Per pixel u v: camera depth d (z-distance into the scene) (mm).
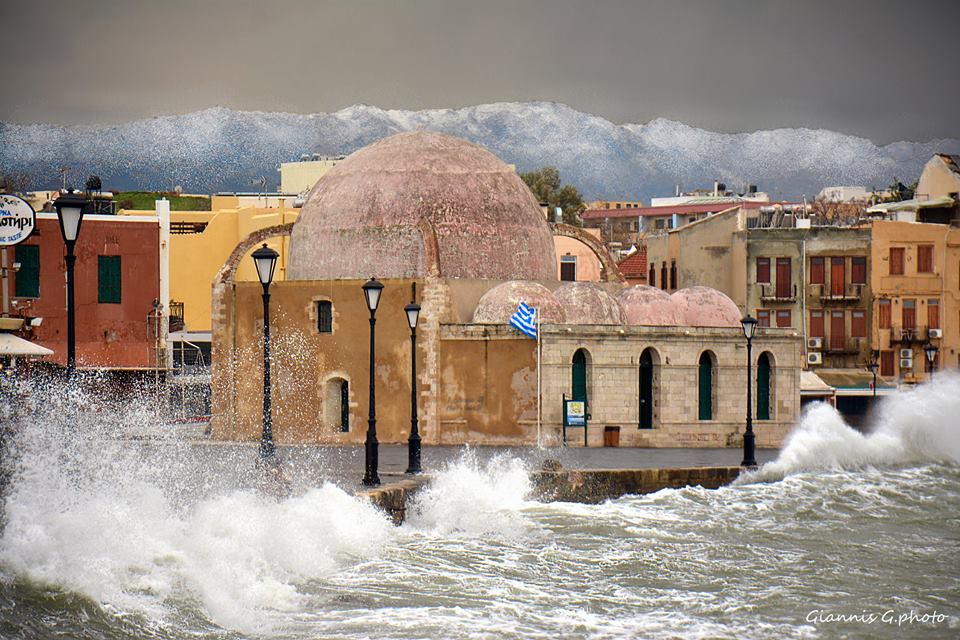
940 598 99000
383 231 163125
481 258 164625
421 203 164000
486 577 99125
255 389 165000
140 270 181000
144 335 181000
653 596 96625
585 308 164000
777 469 147125
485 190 167500
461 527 116250
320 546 100812
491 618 88375
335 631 83500
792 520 126750
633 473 134500
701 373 167000
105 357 178625
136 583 83625
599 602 94250
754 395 168875
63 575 80812
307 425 162375
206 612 83062
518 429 158000
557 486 129125
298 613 86750
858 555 112938
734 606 94750
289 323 163500
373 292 119438
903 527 126000
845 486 144125
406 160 167000
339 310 161625
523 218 168750
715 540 116188
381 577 97000
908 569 108375
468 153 170375
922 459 165625
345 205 165500
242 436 165125
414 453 126312
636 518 123312
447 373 158750
